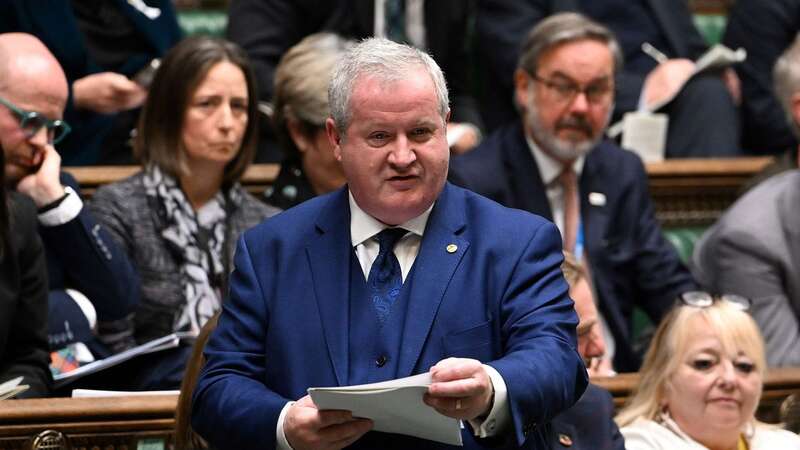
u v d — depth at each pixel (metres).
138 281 11.86
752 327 10.69
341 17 15.98
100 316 11.75
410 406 6.80
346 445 7.15
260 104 15.05
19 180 11.52
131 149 14.68
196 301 12.06
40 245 10.69
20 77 11.38
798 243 12.92
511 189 13.27
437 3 16.09
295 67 12.79
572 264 10.67
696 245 14.13
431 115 7.39
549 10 16.38
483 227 7.75
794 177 13.17
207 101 12.22
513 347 7.42
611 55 13.25
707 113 16.34
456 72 16.30
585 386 7.64
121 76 13.98
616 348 13.09
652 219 13.73
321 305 7.66
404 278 7.70
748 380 10.62
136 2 14.95
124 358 10.40
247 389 7.53
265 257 7.91
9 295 10.30
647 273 13.52
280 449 7.27
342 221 7.84
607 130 16.03
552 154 13.27
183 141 12.27
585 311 10.65
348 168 7.50
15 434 9.47
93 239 11.50
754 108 17.64
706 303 10.74
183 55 12.28
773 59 17.67
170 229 12.16
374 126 7.36
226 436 7.48
